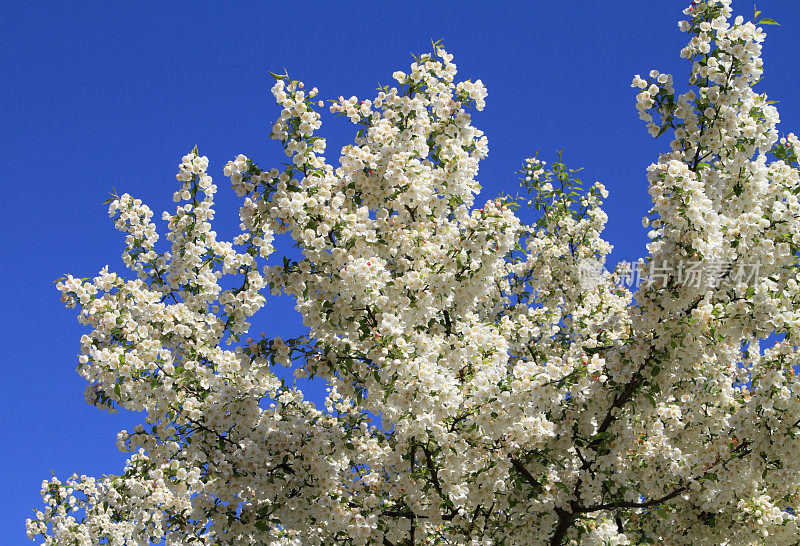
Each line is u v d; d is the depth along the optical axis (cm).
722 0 617
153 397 670
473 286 680
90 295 674
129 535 1005
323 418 839
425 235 686
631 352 641
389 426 744
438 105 727
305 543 728
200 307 724
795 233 621
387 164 700
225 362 696
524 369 606
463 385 671
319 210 662
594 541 655
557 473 707
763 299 600
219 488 664
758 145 653
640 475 754
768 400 639
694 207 573
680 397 714
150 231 775
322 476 680
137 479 780
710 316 613
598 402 677
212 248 743
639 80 656
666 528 762
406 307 648
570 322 1007
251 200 681
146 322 690
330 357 679
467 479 671
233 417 686
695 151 648
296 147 663
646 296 630
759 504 688
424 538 746
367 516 668
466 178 743
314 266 691
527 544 682
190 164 739
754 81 625
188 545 702
